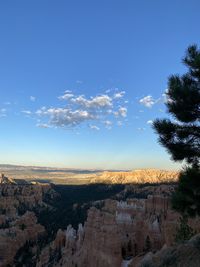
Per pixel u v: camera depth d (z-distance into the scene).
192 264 22.19
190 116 22.39
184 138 22.64
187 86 22.47
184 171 21.70
